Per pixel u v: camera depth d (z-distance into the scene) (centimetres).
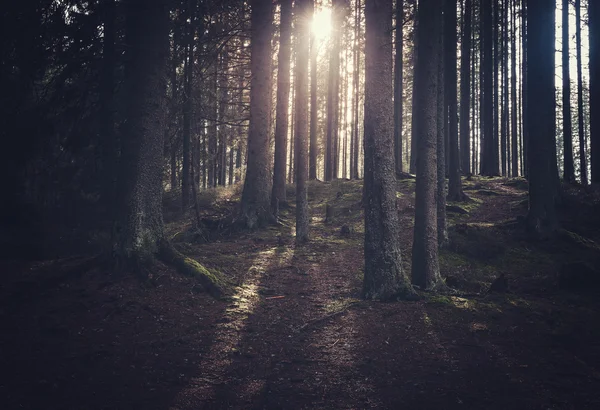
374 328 822
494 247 1396
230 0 1634
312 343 766
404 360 695
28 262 1104
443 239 1414
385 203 998
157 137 1074
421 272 1047
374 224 1004
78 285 938
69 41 1331
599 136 2178
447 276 1122
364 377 642
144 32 1052
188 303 920
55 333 750
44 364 646
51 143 1402
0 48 1284
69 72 1352
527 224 1520
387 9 1006
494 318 860
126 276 977
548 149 1527
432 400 571
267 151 1839
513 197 2159
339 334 802
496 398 571
